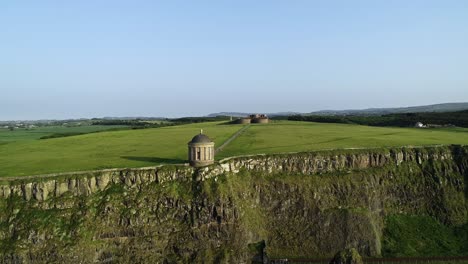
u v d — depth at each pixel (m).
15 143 184.50
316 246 124.38
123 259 108.38
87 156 142.12
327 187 133.75
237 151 144.62
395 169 143.75
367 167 142.38
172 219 115.44
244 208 123.12
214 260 112.38
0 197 109.25
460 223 135.75
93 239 107.12
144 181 118.44
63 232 106.06
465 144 155.25
